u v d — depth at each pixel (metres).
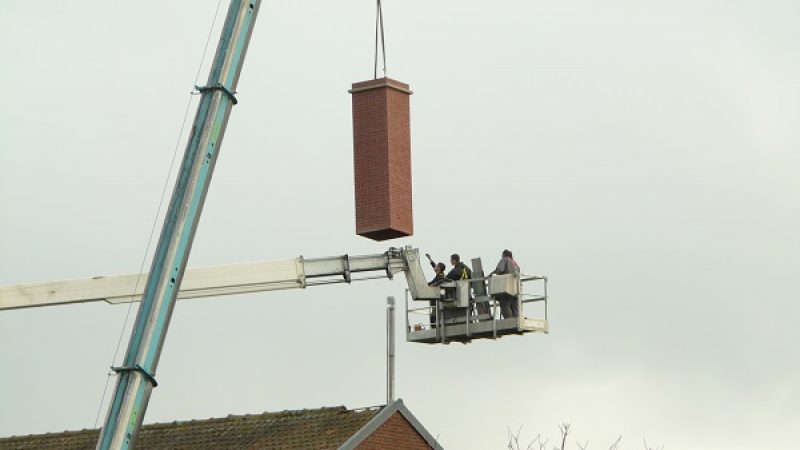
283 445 74.06
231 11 68.38
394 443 74.75
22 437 81.06
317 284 78.25
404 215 75.62
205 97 67.50
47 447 79.75
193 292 76.75
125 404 63.69
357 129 75.94
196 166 66.81
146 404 64.12
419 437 75.75
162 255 65.75
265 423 76.38
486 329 78.69
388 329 76.56
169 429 78.00
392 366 76.31
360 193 75.69
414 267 78.88
